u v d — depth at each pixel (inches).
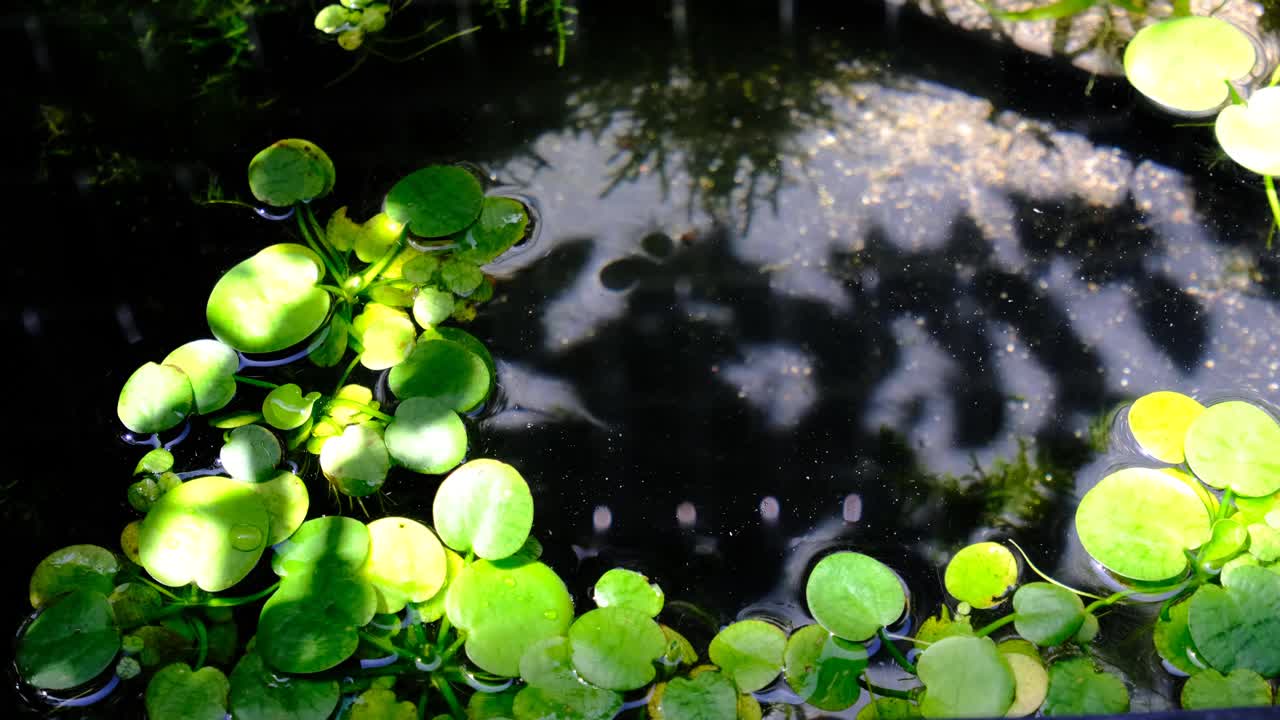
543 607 12.3
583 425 13.7
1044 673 11.9
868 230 14.6
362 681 12.0
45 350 14.1
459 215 14.6
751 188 15.0
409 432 13.2
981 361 13.9
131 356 14.1
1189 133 15.1
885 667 12.1
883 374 13.8
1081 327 14.0
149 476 13.2
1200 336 13.9
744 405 13.7
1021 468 13.3
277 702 11.9
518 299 14.4
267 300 13.9
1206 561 12.4
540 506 13.2
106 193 15.2
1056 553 12.8
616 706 11.9
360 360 13.9
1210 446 12.9
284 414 13.4
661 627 12.4
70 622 12.3
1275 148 14.6
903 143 15.2
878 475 13.3
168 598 12.5
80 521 13.1
